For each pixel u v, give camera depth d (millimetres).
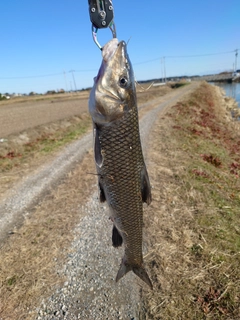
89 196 1081
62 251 757
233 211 879
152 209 881
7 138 2146
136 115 348
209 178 1143
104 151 343
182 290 571
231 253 663
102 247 760
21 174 1452
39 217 961
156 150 1529
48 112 4559
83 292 611
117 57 331
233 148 2078
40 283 645
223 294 549
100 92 325
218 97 6816
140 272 437
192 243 709
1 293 620
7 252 768
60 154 1802
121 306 562
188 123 2535
